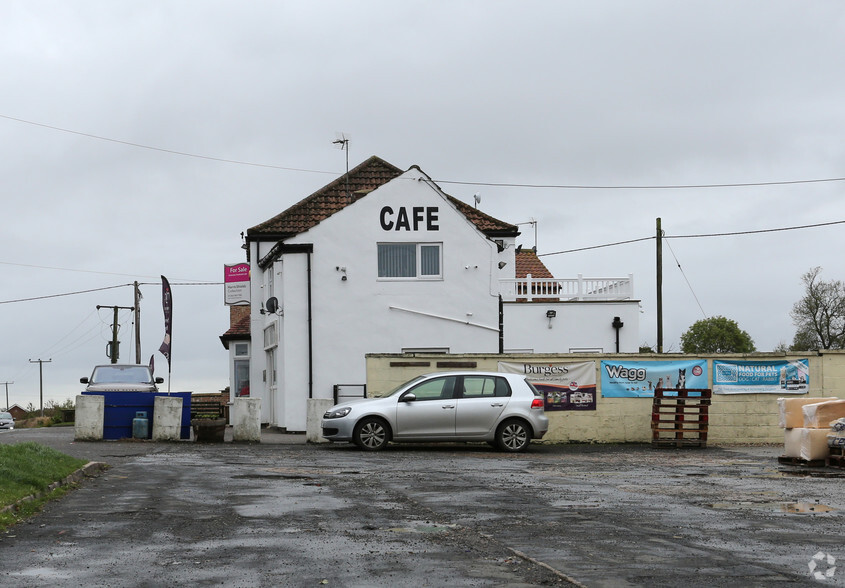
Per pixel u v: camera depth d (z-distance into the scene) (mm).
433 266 32969
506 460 19688
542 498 12797
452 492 13453
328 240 32344
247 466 17562
